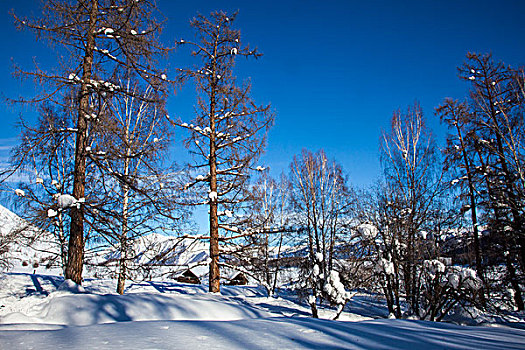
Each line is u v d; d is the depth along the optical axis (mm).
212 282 13695
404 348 4113
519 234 15031
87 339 4125
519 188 15094
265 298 16641
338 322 6301
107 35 10711
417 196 13297
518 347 4461
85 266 11445
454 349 4152
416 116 15156
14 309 8742
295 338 4473
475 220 17172
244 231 14422
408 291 12852
